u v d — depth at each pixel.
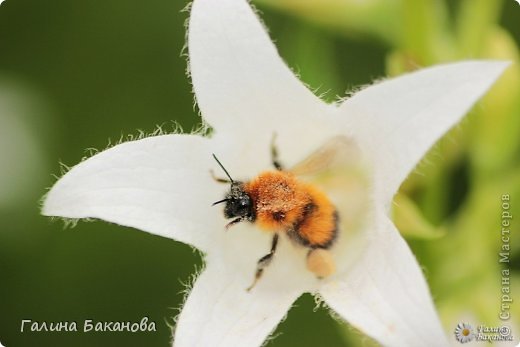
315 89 0.20
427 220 0.20
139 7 0.23
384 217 0.19
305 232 0.19
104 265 0.22
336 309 0.19
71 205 0.19
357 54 0.22
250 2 0.20
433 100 0.18
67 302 0.22
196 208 0.19
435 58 0.20
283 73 0.19
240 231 0.20
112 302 0.22
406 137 0.19
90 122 0.23
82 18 0.23
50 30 0.23
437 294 0.20
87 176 0.19
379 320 0.18
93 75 0.23
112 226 0.22
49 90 0.23
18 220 0.22
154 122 0.23
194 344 0.19
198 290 0.19
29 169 0.22
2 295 0.22
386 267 0.19
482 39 0.20
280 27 0.22
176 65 0.23
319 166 0.20
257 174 0.20
